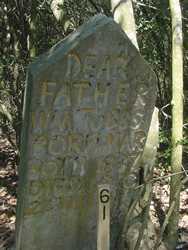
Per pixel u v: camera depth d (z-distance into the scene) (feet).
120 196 6.39
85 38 5.67
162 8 9.82
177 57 6.45
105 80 5.92
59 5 9.56
